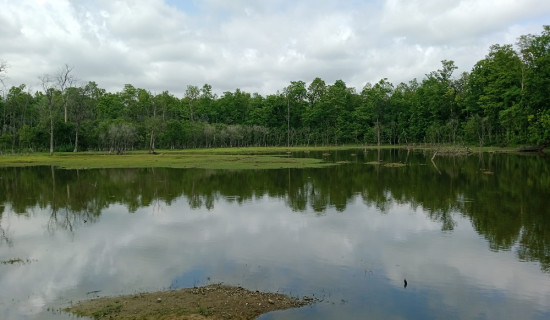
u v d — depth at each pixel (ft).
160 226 67.36
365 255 51.83
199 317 34.17
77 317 34.91
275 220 71.05
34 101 398.21
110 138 300.61
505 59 261.03
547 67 215.31
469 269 46.70
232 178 130.52
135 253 53.16
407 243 56.85
